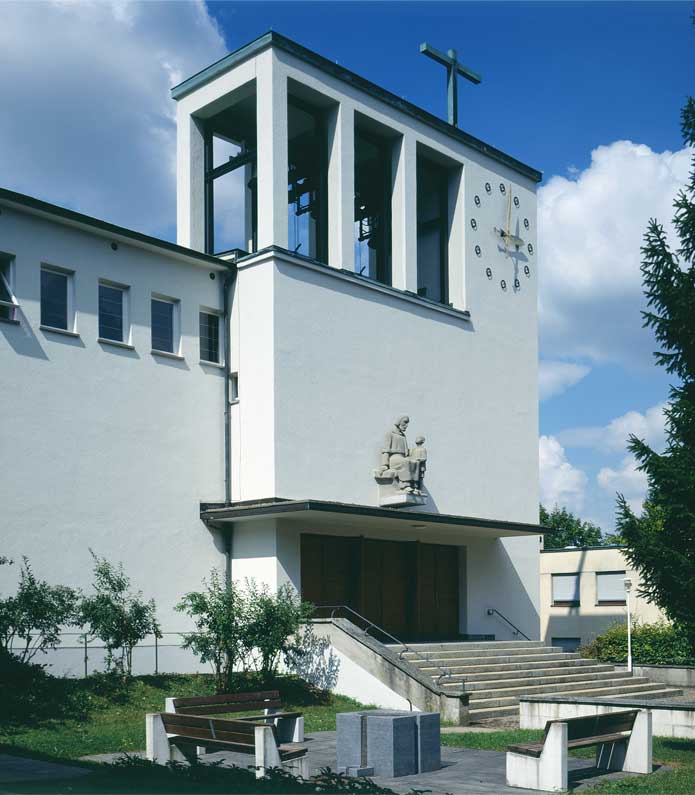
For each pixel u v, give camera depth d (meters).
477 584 29.53
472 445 29.69
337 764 13.45
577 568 40.25
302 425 24.64
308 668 22.16
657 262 16.94
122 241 23.55
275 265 24.58
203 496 24.38
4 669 17.94
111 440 22.66
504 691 21.95
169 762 11.52
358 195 32.38
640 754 13.57
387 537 27.11
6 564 20.31
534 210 33.75
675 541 16.30
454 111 31.81
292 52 25.88
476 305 30.66
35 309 21.64
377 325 27.12
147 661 21.27
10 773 11.47
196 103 27.61
